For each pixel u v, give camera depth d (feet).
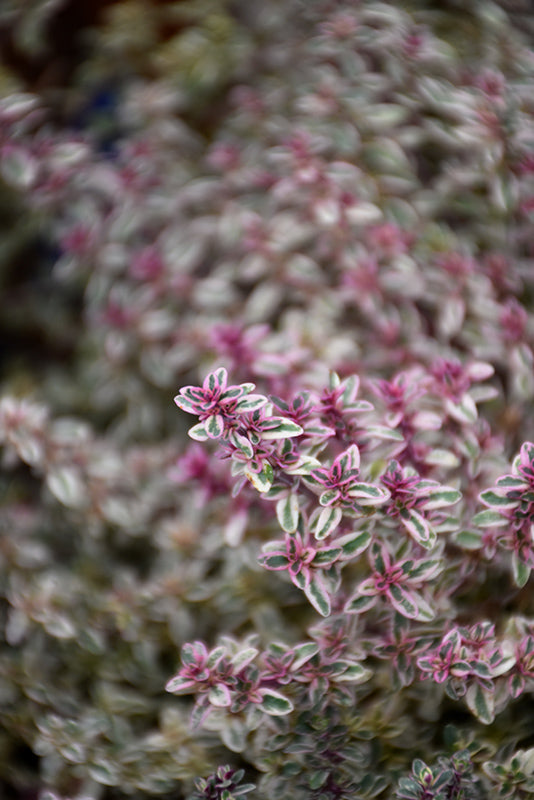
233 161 1.16
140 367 1.16
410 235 1.07
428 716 0.91
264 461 0.80
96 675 0.99
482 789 0.89
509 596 0.92
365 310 1.06
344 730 0.89
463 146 1.05
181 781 0.92
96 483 1.05
